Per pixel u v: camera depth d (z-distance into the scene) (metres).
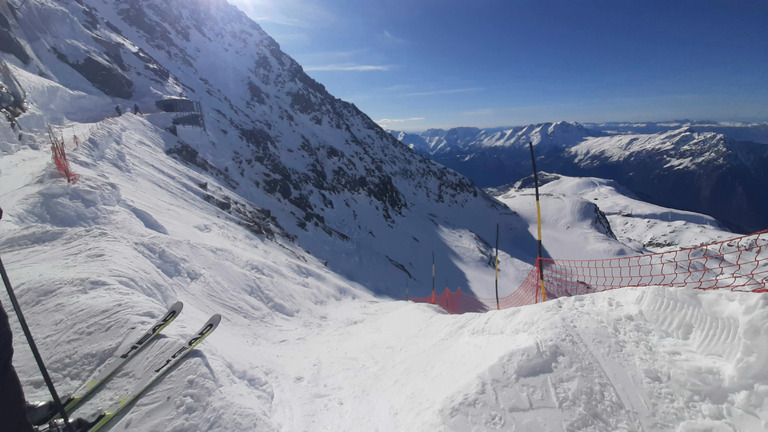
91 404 5.28
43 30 45.53
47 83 36.91
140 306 7.58
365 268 52.84
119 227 15.64
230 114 74.56
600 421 4.65
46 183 15.80
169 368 6.05
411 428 5.35
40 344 6.33
